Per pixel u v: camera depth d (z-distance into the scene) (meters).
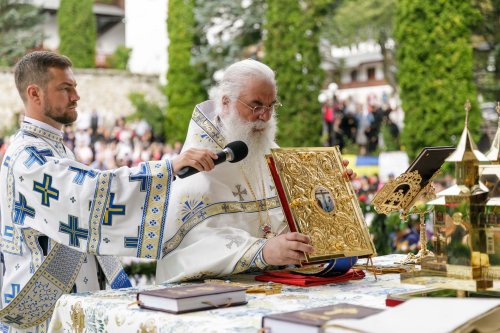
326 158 3.08
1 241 3.33
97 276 3.46
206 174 3.25
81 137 18.08
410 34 13.62
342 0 20.72
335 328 1.78
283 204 2.87
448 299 1.98
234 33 20.11
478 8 16.53
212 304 2.30
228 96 3.25
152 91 21.56
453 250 2.34
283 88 16.44
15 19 23.16
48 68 3.30
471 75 13.53
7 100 19.22
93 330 2.44
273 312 2.24
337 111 19.31
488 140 16.67
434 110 13.52
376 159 15.91
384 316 1.84
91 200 2.96
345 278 2.88
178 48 19.50
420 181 3.00
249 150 3.31
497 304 1.90
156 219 2.96
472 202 2.31
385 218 5.50
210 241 3.06
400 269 3.11
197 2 19.88
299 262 2.82
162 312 2.26
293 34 16.39
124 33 31.22
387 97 20.02
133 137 18.50
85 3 24.19
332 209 2.95
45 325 3.23
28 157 3.11
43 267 3.19
